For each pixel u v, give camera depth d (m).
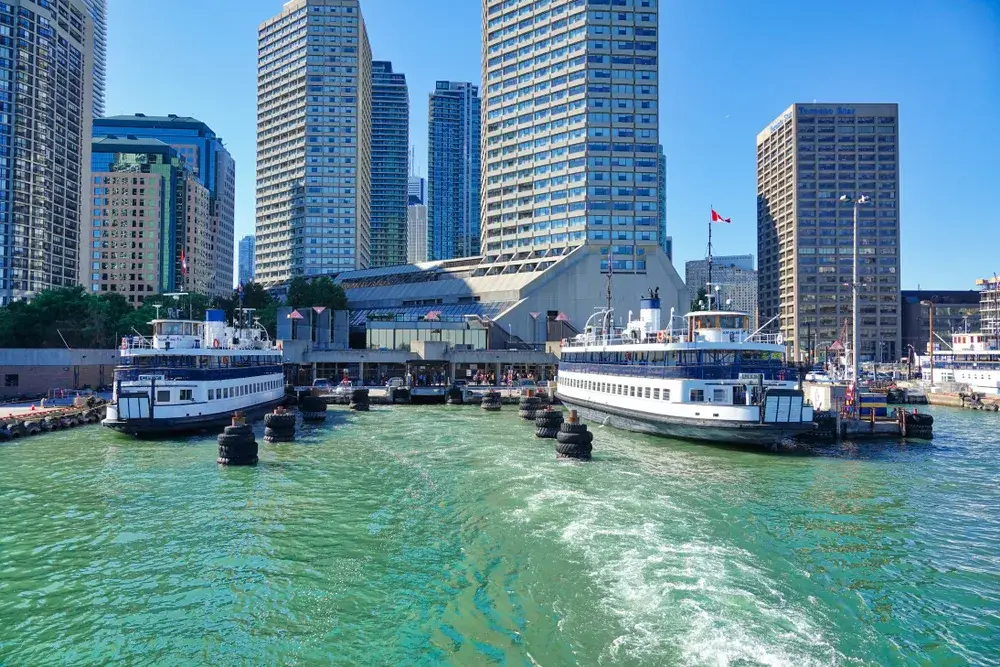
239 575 22.56
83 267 180.00
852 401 58.41
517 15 172.25
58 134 167.88
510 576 22.20
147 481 36.69
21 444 49.62
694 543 25.64
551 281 144.00
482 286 151.88
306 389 86.94
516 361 107.50
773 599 20.48
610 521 28.47
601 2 161.25
